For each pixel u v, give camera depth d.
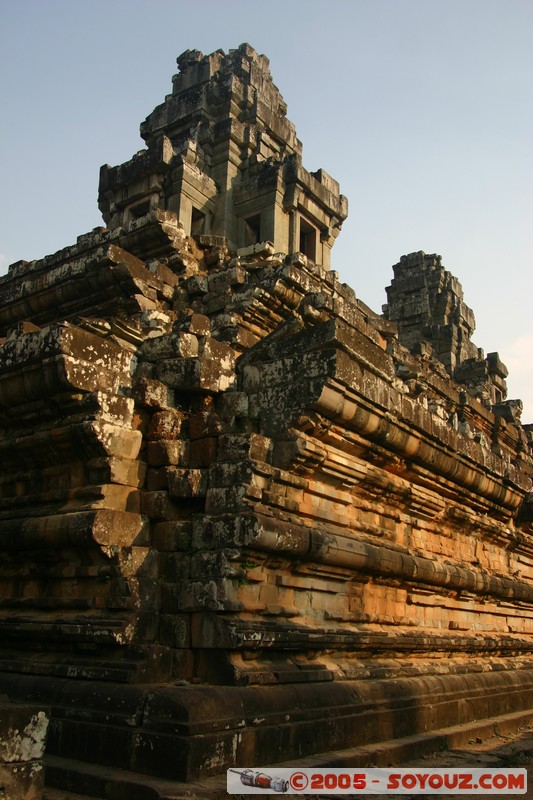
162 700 7.66
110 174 20.20
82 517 9.25
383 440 11.81
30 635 9.49
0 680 9.15
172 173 19.25
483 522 16.27
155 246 16.11
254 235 20.30
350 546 10.85
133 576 9.26
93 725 7.87
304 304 14.16
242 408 10.72
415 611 13.38
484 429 22.22
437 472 13.83
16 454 10.67
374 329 16.08
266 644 9.05
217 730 7.56
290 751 8.27
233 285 14.34
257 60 23.06
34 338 9.96
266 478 9.88
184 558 9.44
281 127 22.59
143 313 12.95
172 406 10.67
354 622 11.30
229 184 20.23
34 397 10.16
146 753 7.37
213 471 9.83
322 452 10.53
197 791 6.76
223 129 20.62
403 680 11.38
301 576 10.30
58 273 15.01
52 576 9.92
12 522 10.13
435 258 35.25
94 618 9.05
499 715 13.83
